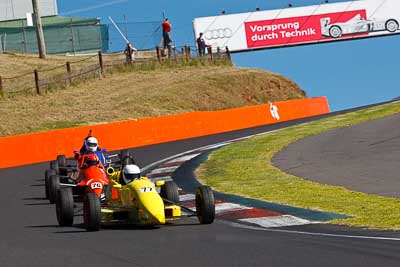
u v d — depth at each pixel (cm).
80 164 5844
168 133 10894
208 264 2859
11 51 19962
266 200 5012
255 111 12850
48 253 3369
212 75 17588
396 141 7756
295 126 10769
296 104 14375
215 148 9125
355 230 3703
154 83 16575
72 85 15975
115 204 4312
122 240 3634
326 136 8900
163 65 18200
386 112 10919
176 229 3969
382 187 5253
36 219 4850
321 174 6150
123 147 10231
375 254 2912
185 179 6594
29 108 13950
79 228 4225
